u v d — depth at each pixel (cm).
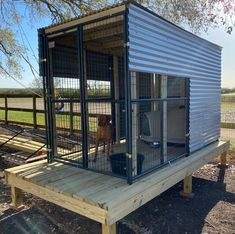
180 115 452
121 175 299
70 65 402
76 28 311
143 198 267
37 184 292
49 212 327
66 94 392
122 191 256
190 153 413
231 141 724
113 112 509
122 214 239
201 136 453
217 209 341
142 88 526
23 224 297
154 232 283
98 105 479
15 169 342
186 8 608
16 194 334
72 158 371
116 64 523
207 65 462
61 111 402
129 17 251
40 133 793
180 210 338
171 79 475
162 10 629
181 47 362
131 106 263
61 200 265
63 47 391
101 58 491
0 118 1198
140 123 506
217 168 526
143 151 429
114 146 479
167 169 332
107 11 269
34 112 952
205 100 461
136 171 290
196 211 335
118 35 377
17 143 573
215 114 518
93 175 310
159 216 321
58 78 382
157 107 526
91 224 297
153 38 292
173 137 459
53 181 291
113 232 232
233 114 891
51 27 336
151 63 288
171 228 292
